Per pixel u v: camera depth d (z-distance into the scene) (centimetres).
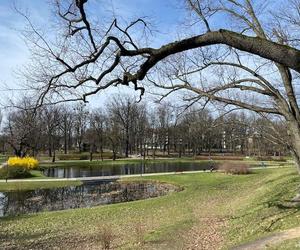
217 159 8225
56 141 9988
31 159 5572
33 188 4100
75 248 1794
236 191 3186
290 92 1371
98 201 3434
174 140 10688
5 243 1919
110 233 1844
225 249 1394
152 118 10625
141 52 707
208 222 2080
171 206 2733
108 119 10006
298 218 1639
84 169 6606
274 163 6366
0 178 4684
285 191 2369
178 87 1481
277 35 1475
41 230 2191
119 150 11019
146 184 4447
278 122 1628
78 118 10438
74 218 2483
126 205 2861
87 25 745
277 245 1239
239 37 607
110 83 792
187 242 1692
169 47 680
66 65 783
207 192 3284
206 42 647
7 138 6956
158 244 1692
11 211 3020
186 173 5066
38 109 859
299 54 566
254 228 1689
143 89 775
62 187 4228
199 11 1267
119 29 809
